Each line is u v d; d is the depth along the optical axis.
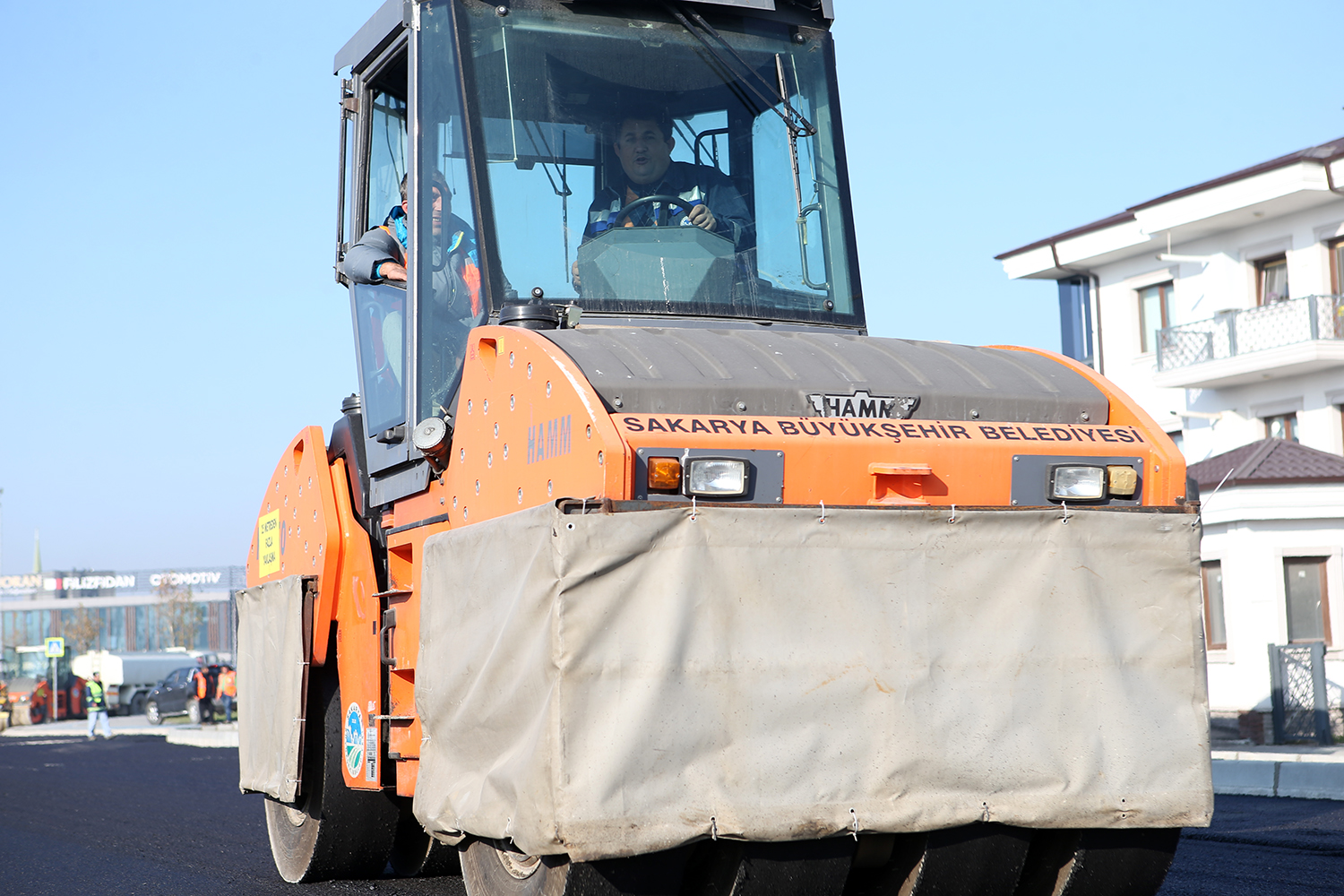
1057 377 5.04
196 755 23.20
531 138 5.45
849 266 5.84
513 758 4.17
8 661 61.56
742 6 5.88
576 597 3.97
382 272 6.05
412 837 7.34
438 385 5.46
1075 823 4.28
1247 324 28.41
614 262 5.38
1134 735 4.38
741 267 5.61
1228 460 24.59
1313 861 7.91
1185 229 29.36
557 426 4.33
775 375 4.58
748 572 4.10
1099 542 4.44
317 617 6.61
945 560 4.29
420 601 5.03
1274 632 22.91
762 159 5.82
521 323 4.91
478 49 5.46
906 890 4.39
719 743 4.01
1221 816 10.58
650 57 5.73
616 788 3.92
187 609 85.12
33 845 10.21
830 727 4.11
